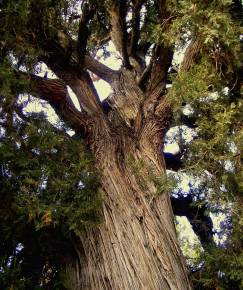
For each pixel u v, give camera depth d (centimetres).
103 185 442
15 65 435
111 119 548
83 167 438
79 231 407
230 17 436
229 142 457
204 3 420
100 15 596
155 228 420
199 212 579
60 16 509
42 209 399
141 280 381
